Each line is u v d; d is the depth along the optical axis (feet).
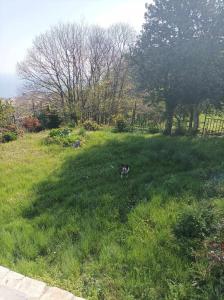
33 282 10.54
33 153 32.14
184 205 15.16
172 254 11.31
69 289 10.21
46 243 13.07
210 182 17.81
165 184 18.69
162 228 13.39
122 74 86.48
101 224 14.47
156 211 14.92
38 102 86.74
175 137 35.78
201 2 33.42
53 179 22.71
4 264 11.75
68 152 31.42
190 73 33.47
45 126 55.83
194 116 43.68
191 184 18.07
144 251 11.57
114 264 11.12
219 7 34.27
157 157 25.41
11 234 14.17
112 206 16.34
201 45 32.68
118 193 18.33
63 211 16.61
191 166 23.04
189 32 34.17
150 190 17.99
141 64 37.40
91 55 86.38
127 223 14.32
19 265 11.59
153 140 32.50
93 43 85.71
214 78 33.17
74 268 11.14
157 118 56.29
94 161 26.61
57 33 84.02
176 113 46.32
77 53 85.35
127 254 11.64
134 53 38.96
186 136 37.14
